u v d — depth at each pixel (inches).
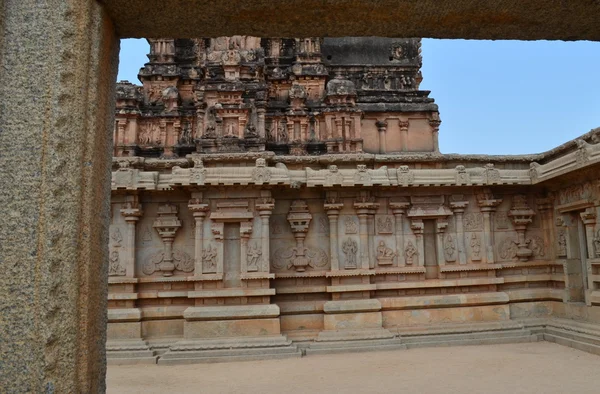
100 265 142.8
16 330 119.7
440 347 558.9
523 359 478.3
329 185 571.5
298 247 596.4
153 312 573.6
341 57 1475.1
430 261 617.9
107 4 143.1
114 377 449.7
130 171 564.4
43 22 129.5
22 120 126.0
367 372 439.8
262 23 157.9
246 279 564.4
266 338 541.6
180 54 1327.5
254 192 581.0
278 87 1326.3
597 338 501.4
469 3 148.4
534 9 152.0
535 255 634.2
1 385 118.0
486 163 657.0
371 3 147.8
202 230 575.2
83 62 132.6
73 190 128.0
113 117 156.3
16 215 123.1
